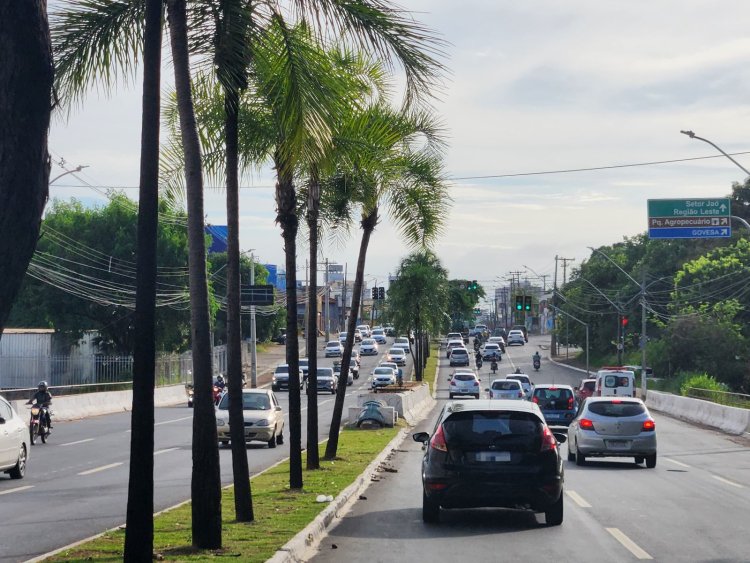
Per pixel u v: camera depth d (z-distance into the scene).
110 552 12.53
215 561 11.72
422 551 13.57
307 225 25.83
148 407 10.21
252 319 81.31
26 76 6.88
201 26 13.93
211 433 12.80
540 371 111.44
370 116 22.39
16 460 23.33
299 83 13.27
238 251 15.78
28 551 13.52
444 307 86.44
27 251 6.93
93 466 26.75
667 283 109.44
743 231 102.06
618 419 27.34
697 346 81.75
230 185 15.54
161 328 77.12
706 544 14.20
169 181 18.94
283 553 12.30
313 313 25.42
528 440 16.20
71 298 76.88
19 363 61.72
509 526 16.11
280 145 17.48
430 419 54.59
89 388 62.69
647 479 23.91
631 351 115.88
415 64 12.23
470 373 75.75
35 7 6.92
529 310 98.06
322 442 35.59
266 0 13.60
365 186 26.42
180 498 19.67
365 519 16.92
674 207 66.12
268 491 20.11
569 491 21.16
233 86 14.03
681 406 57.91
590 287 128.62
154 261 10.22
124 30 13.55
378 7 12.10
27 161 6.88
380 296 144.50
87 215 78.38
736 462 29.30
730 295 87.44
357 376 99.12
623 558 13.02
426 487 16.25
